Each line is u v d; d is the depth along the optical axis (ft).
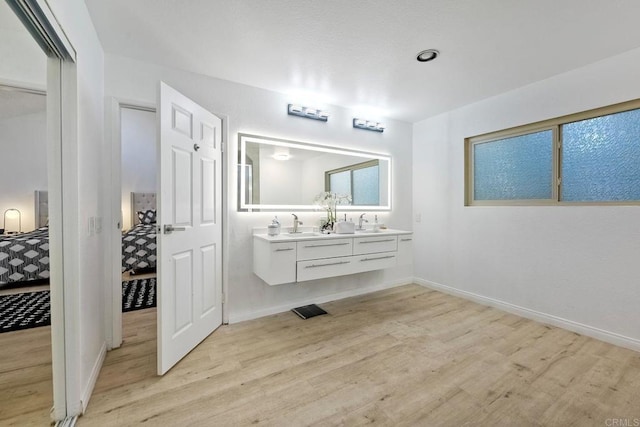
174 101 6.01
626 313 6.73
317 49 6.62
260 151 8.88
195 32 5.95
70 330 4.47
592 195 7.50
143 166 19.42
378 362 6.15
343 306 9.66
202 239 7.06
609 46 6.46
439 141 11.35
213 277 7.63
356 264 8.80
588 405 4.79
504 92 9.11
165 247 5.69
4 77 5.14
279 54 6.82
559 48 6.55
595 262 7.25
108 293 6.59
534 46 6.47
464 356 6.39
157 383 5.40
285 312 9.18
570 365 5.99
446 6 5.16
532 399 4.95
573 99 7.59
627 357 6.28
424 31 5.92
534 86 8.39
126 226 18.74
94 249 5.63
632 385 5.30
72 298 4.47
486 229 9.75
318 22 5.64
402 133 12.16
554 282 8.02
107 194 6.56
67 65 4.46
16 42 5.22
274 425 4.37
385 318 8.62
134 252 13.17
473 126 10.09
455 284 10.80
